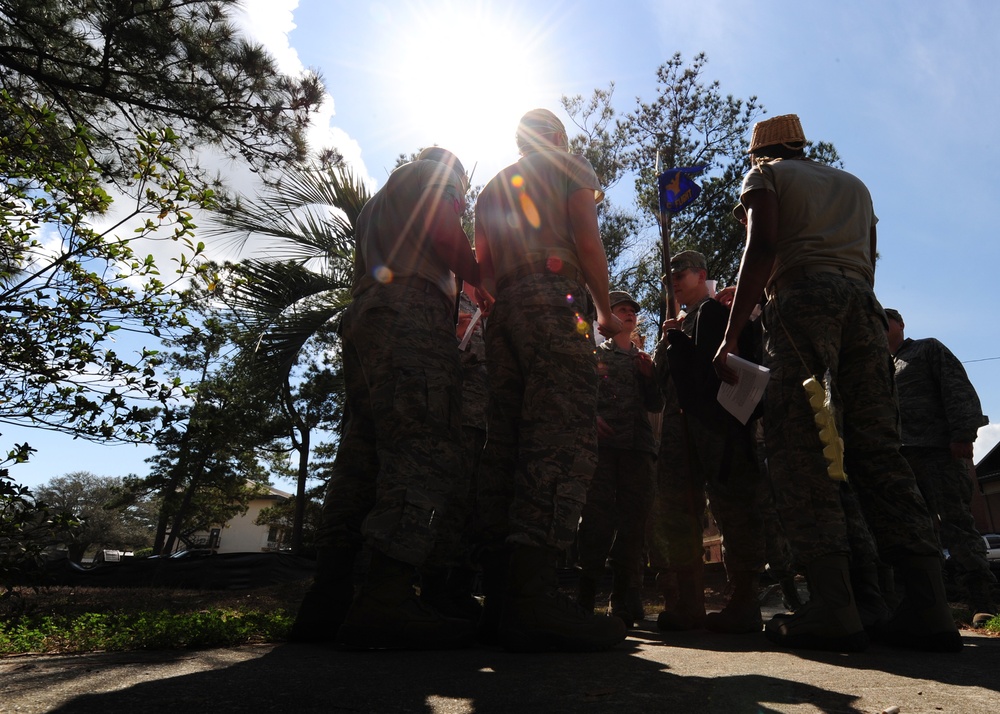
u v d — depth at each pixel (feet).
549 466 6.36
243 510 141.18
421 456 6.43
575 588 24.61
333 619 7.43
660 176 12.07
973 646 6.86
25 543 11.83
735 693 4.00
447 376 6.82
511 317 6.99
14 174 11.86
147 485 104.68
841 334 7.05
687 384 9.67
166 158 12.88
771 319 7.38
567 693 4.02
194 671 4.78
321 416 63.82
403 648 6.26
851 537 8.73
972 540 13.24
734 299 7.46
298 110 25.71
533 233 7.13
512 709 3.60
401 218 7.21
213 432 13.82
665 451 10.97
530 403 6.66
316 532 7.77
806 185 7.45
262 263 23.93
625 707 3.65
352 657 5.72
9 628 9.55
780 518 6.90
